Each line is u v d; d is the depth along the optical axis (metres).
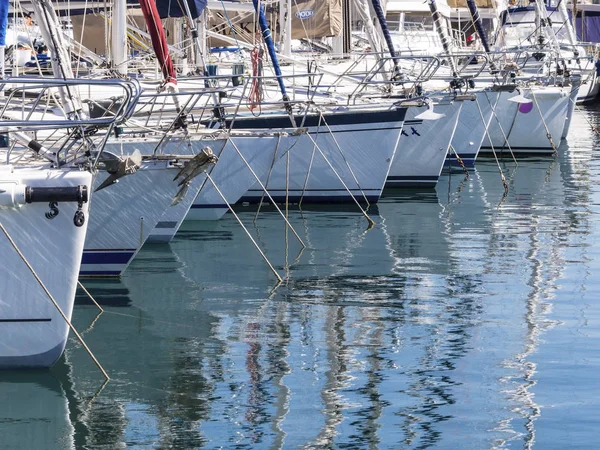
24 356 13.12
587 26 70.00
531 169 34.88
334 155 26.78
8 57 26.33
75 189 12.41
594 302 17.20
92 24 29.52
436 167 30.42
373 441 11.34
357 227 24.34
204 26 29.27
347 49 37.91
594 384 13.18
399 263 20.38
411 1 46.84
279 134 23.42
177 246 21.97
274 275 19.36
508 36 50.97
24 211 12.57
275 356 14.34
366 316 16.47
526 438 11.43
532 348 14.70
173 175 18.17
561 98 37.91
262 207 27.09
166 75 20.88
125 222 18.50
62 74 16.30
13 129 14.53
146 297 17.58
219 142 20.48
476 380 13.34
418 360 14.18
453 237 23.06
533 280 18.83
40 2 16.23
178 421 11.90
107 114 20.42
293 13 36.75
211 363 14.02
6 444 11.19
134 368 13.76
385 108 26.52
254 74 25.33
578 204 27.55
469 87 31.83
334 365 13.95
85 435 11.48
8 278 12.78
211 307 16.98
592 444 11.25
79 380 13.24
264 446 11.19
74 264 12.77
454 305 17.09
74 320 16.14
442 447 11.18
